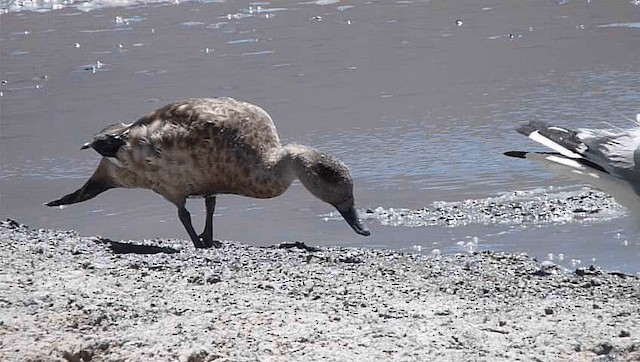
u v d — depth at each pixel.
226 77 23.64
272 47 26.17
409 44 25.92
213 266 11.94
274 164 13.27
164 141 13.32
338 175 12.98
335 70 23.83
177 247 13.51
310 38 27.00
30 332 9.53
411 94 21.80
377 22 28.36
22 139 20.12
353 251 12.90
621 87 21.36
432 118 20.16
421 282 11.40
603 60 23.55
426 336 9.39
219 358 8.86
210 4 31.73
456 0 30.53
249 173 13.29
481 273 11.82
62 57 26.27
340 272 11.74
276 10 30.59
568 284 11.38
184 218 13.61
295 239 14.78
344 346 9.13
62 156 19.09
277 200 16.69
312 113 20.78
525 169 17.34
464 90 21.88
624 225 14.56
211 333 9.45
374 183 17.06
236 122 13.27
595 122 19.23
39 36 28.72
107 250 12.81
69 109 21.83
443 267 12.07
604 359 8.88
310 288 10.99
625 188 11.77
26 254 12.30
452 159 17.98
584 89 21.44
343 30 27.69
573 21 27.42
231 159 13.23
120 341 9.24
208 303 10.41
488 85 22.12
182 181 13.42
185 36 27.89
